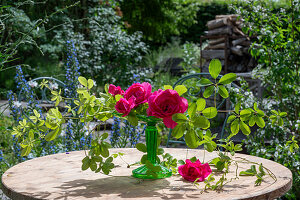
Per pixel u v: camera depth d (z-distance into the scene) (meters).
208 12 15.47
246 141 3.46
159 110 1.46
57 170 1.81
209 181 1.48
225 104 5.11
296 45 3.56
